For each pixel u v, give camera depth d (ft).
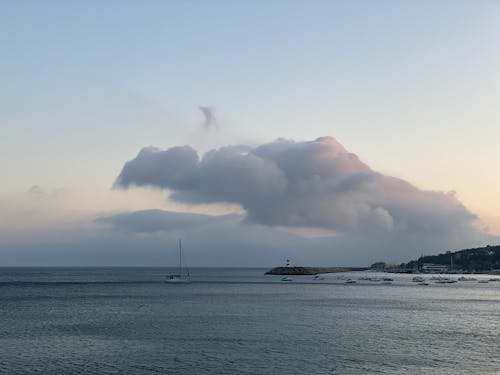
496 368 182.09
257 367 182.09
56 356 198.59
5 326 280.51
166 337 244.01
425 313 369.50
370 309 396.16
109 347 217.15
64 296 520.42
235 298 505.66
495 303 473.67
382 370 178.40
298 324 294.66
